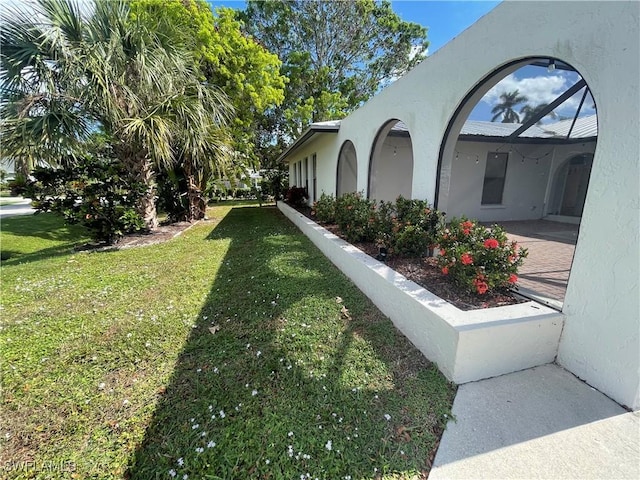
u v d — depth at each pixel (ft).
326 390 7.23
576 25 7.21
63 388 7.46
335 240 17.65
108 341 9.50
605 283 6.86
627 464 5.41
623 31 6.15
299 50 64.49
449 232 11.34
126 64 20.11
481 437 5.98
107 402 6.97
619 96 6.30
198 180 35.01
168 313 11.32
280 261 17.61
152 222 26.76
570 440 5.92
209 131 26.40
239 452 5.66
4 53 17.48
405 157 30.60
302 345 9.09
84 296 13.10
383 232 15.58
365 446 5.78
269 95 49.55
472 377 7.56
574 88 15.81
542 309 8.41
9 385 7.58
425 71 13.62
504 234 10.02
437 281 10.86
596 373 7.23
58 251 21.65
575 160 29.19
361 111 21.50
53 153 18.90
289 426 6.21
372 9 61.87
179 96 21.59
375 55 67.77
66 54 17.58
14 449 5.81
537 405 6.81
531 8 8.44
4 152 17.80
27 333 10.05
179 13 36.60
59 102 18.57
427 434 6.05
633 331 6.38
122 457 5.61
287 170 68.03
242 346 9.11
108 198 22.67
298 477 5.23
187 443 5.86
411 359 8.49
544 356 8.20
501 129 25.84
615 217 6.55
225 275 15.44
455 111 11.85
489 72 10.10
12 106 17.94
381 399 6.97
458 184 29.45
